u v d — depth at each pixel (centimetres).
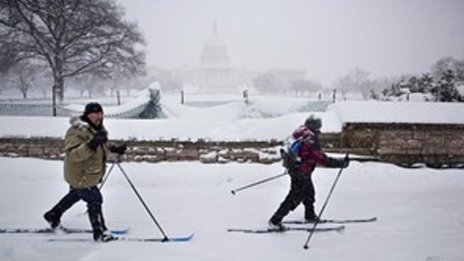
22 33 3594
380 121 891
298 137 569
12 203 669
